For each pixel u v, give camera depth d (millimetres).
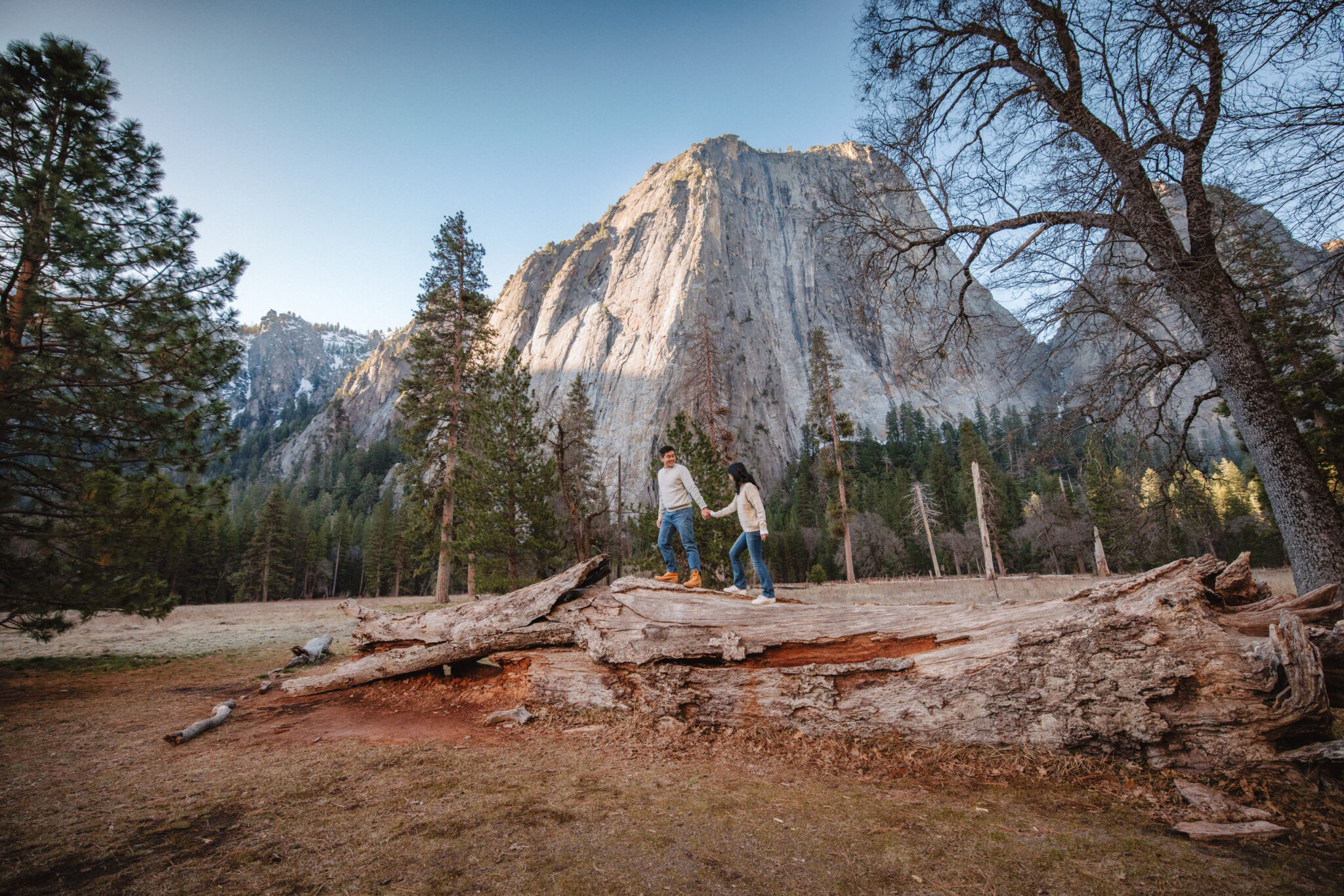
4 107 8797
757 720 5629
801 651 5828
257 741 6078
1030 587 22484
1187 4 5109
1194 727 4164
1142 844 3297
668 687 6039
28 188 8508
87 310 9305
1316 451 16047
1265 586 4781
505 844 3438
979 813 3816
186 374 9969
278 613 27719
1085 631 4641
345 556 67062
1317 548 6152
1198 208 6812
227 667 10594
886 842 3426
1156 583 4723
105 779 4840
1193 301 7066
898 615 5617
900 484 61688
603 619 6691
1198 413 8477
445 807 4059
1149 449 8969
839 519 30609
